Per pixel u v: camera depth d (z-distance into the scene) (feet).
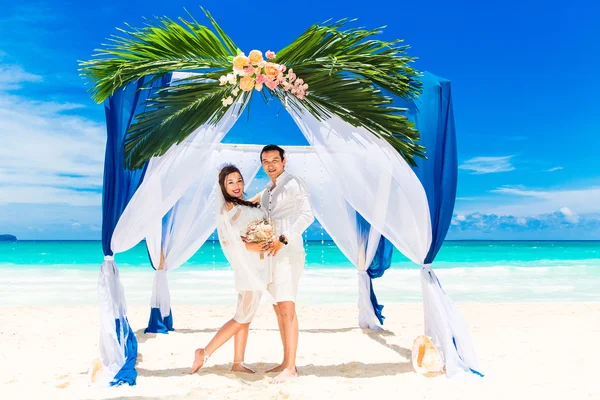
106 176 14.34
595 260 86.53
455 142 15.53
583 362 16.65
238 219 14.16
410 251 15.29
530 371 15.35
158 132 13.71
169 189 13.82
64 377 14.38
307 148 21.48
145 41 14.08
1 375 14.84
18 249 115.96
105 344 14.14
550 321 25.75
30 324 24.43
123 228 13.98
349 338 20.77
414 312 28.55
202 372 14.97
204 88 13.94
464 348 15.05
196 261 75.20
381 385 13.56
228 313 28.43
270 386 13.33
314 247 111.04
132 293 42.27
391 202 14.89
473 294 43.80
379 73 13.99
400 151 14.98
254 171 21.54
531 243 187.52
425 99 15.55
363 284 22.84
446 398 12.44
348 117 14.08
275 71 13.64
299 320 25.68
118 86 13.50
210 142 13.99
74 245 137.39
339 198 21.89
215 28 14.01
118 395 12.39
